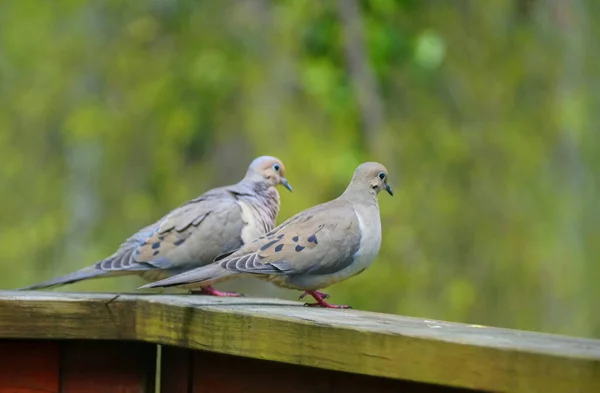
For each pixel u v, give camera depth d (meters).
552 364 3.49
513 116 16.95
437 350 3.80
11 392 5.21
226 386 4.90
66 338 5.19
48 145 18.11
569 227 16.75
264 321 4.50
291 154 15.90
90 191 17.81
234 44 16.89
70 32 17.44
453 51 17.22
